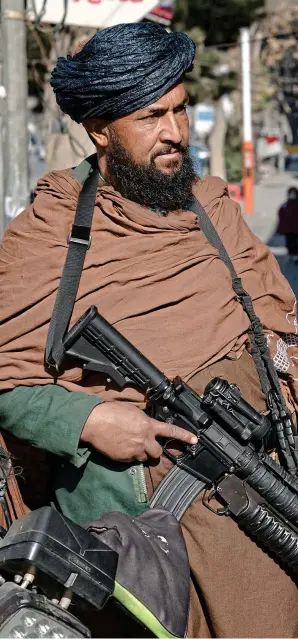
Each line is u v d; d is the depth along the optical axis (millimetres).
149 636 2254
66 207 2498
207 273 2471
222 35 21906
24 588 1941
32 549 1948
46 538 1963
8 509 2449
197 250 2475
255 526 2410
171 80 2398
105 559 2020
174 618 2166
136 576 2150
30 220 2508
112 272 2426
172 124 2441
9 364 2430
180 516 2400
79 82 2416
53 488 2545
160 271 2432
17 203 6449
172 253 2445
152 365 2373
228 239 2605
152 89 2389
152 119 2432
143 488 2424
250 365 2537
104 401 2404
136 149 2441
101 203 2467
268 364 2547
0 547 1990
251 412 2396
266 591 2441
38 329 2420
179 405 2383
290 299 2697
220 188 2682
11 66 6344
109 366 2377
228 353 2484
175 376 2414
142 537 2229
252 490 2418
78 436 2352
